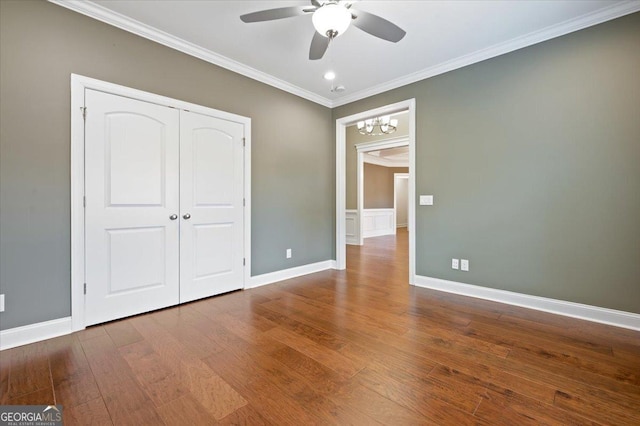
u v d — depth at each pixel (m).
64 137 2.15
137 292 2.51
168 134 2.68
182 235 2.79
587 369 1.67
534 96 2.63
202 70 2.92
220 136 3.06
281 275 3.73
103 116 2.32
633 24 2.19
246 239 3.32
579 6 2.22
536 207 2.64
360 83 3.66
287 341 2.03
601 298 2.35
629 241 2.23
